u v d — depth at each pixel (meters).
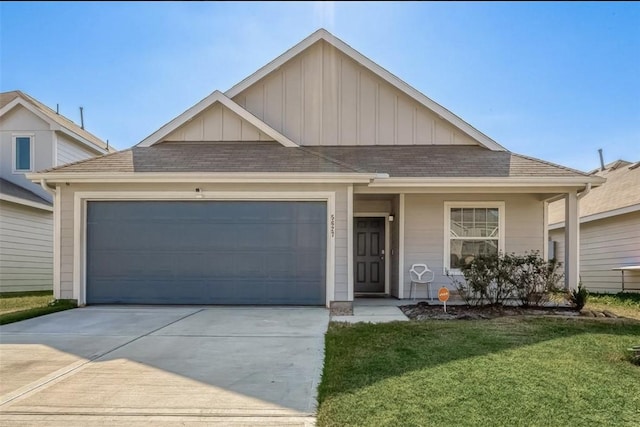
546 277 8.38
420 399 3.79
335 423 3.38
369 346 5.46
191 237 9.30
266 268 9.24
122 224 9.34
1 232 13.30
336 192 9.16
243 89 11.68
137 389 4.22
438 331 6.17
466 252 10.51
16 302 10.41
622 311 8.59
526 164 10.10
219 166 9.41
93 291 9.29
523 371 4.45
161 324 7.23
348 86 11.77
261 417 3.62
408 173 9.60
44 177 8.96
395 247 10.97
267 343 5.92
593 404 3.68
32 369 4.85
